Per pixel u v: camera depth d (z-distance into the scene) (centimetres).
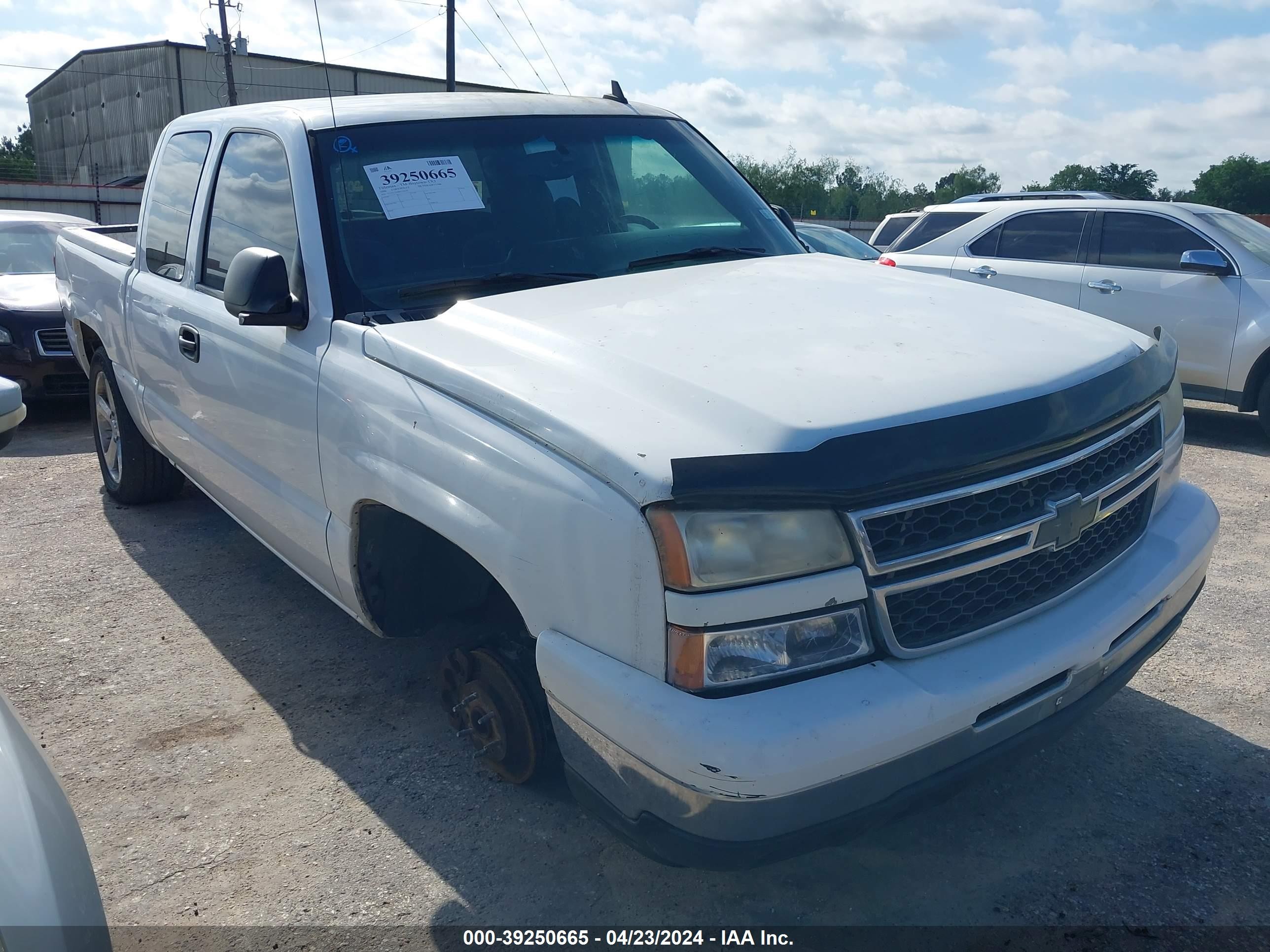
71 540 523
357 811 289
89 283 533
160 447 481
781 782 182
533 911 248
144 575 473
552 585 212
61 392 833
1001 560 212
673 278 310
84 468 673
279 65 4275
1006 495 212
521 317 267
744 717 185
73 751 324
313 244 309
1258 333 730
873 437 196
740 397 206
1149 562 253
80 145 5953
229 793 300
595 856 268
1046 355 239
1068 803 286
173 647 397
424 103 355
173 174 439
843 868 262
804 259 351
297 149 327
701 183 385
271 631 411
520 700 270
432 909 250
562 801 291
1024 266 865
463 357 251
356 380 278
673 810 191
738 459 188
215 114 417
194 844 277
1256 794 288
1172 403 276
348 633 408
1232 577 458
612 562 198
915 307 274
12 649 396
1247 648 381
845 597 195
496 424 230
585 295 289
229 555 498
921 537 202
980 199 1134
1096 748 313
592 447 203
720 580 188
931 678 200
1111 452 239
